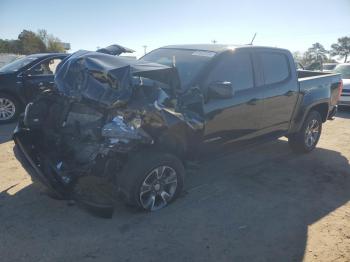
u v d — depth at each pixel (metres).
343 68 13.30
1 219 3.98
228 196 4.78
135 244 3.63
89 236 3.73
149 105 3.84
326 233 3.99
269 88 5.48
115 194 4.08
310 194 4.98
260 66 5.42
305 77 7.11
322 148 7.21
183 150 4.45
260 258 3.50
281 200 4.74
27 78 8.60
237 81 5.04
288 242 3.78
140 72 4.08
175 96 4.28
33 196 4.52
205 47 5.31
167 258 3.44
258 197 4.80
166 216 4.18
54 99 4.73
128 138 3.78
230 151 5.21
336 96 7.18
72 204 4.31
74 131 4.34
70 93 4.35
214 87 4.34
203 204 4.52
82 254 3.44
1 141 6.88
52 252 3.45
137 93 3.92
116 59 4.36
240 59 5.14
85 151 4.14
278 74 5.76
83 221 4.00
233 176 5.48
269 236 3.88
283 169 5.90
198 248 3.61
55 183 3.78
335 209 4.57
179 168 4.30
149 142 3.89
